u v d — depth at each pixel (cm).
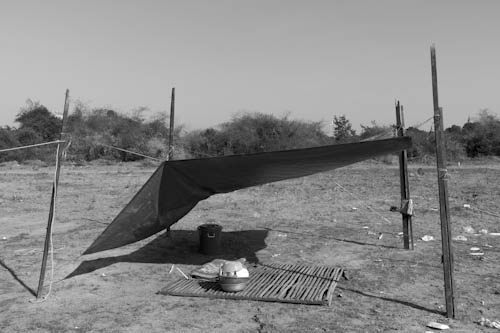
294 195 2227
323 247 1171
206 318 680
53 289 834
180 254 1111
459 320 662
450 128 5059
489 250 1092
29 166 3956
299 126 4947
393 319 670
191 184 869
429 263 1000
